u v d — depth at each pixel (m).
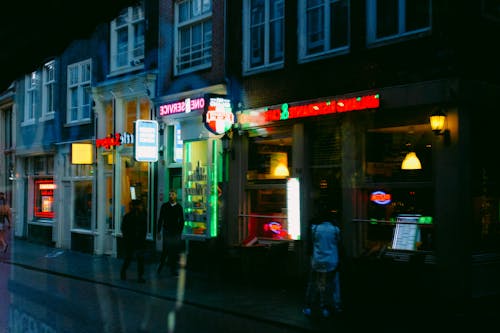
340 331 8.43
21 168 26.06
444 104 10.21
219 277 14.44
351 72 11.88
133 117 19.06
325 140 12.62
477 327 8.62
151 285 13.18
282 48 13.72
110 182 20.16
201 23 16.39
